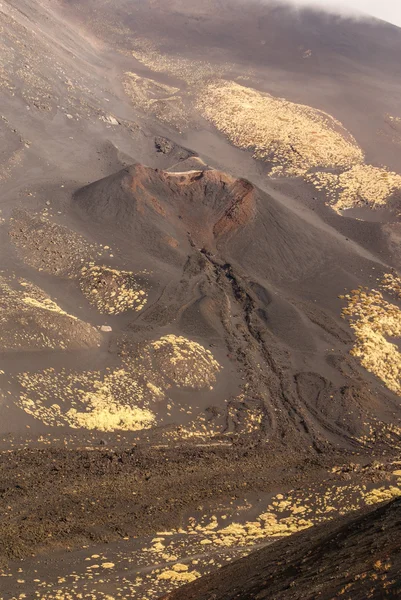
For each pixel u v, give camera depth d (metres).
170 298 63.62
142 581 26.58
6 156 88.62
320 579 18.34
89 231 73.81
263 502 37.84
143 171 80.88
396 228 93.25
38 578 26.42
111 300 62.03
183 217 78.50
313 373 56.69
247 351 58.00
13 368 45.97
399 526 19.89
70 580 26.34
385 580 16.50
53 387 45.69
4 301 53.62
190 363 53.03
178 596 22.78
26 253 68.12
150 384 49.62
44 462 38.12
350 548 19.86
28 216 74.56
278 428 49.06
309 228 82.12
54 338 50.34
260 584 20.17
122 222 75.31
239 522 34.91
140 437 43.94
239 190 81.44
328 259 78.12
